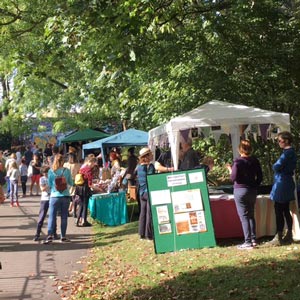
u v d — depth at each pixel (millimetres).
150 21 10898
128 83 15203
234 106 9984
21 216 14984
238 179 8516
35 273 8086
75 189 13094
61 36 11711
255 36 13906
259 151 14547
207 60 13562
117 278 7418
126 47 10312
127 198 14953
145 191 10344
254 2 13164
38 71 13586
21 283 7477
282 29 14016
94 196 12992
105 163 20922
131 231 11789
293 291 5969
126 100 15430
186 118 9594
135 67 11258
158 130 11094
